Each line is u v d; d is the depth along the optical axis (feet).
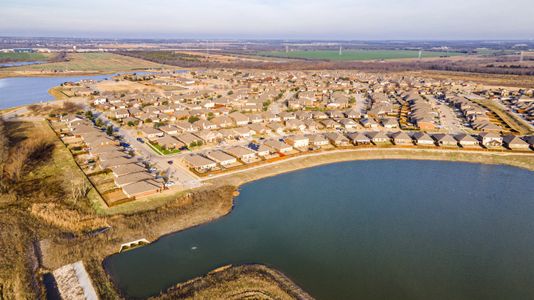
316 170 378.32
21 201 284.20
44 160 365.61
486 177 366.22
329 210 295.48
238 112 568.00
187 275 207.92
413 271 219.61
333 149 424.46
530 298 199.31
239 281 201.77
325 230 264.31
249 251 234.38
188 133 458.91
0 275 204.13
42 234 243.40
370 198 319.68
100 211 270.87
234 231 257.96
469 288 205.87
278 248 238.89
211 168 356.79
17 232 243.19
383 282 208.54
